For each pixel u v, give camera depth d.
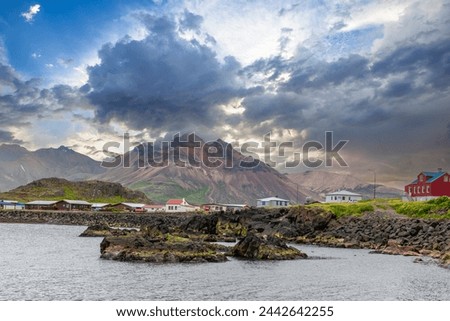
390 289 59.75
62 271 70.75
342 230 136.50
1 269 72.38
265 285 61.56
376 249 113.38
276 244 94.56
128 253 84.62
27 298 52.28
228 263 82.81
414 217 140.38
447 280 66.75
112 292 55.66
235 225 150.38
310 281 65.12
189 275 68.25
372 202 160.88
